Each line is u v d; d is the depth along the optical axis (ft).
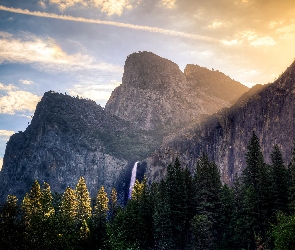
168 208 233.96
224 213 245.45
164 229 230.89
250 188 219.82
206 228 212.23
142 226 252.83
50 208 203.62
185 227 249.75
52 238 130.11
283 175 229.66
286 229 103.35
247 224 212.02
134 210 258.57
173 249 232.94
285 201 224.74
